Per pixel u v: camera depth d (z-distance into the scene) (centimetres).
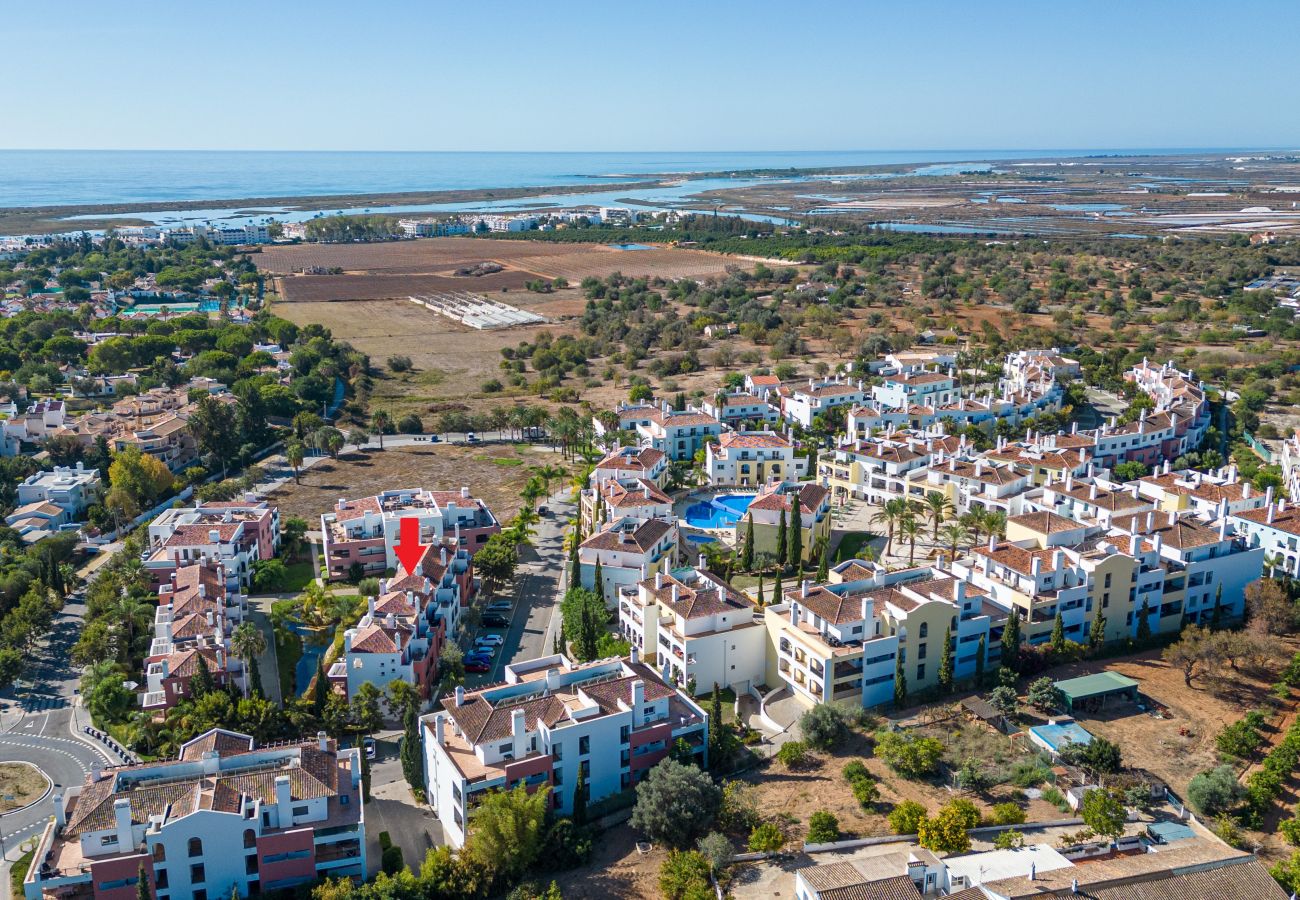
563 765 13825
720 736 14912
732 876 12369
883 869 12088
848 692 16175
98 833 11631
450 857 12600
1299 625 18362
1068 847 12656
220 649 16925
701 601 17338
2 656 17475
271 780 12519
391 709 16488
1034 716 15912
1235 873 11775
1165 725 15650
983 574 18738
